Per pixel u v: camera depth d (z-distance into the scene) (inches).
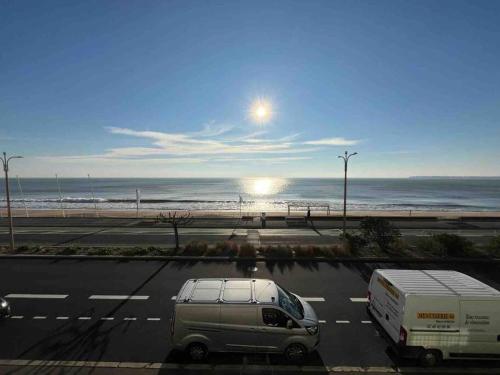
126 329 379.6
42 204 2316.7
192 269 607.5
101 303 452.1
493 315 302.5
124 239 884.6
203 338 310.5
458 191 4453.7
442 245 695.7
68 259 665.0
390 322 335.3
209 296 325.1
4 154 698.8
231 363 313.0
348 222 1206.9
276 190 4675.2
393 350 336.5
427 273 365.1
